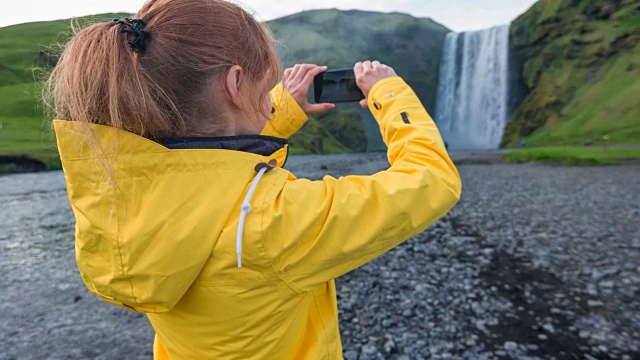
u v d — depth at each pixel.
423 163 1.33
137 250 1.13
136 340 5.43
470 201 13.07
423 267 7.12
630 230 8.82
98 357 5.04
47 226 11.66
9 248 9.54
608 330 4.89
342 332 5.10
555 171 20.58
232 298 1.20
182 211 1.14
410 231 1.25
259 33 1.34
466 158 31.20
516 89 57.94
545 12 55.16
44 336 5.55
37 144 30.95
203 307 1.23
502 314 5.38
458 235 9.04
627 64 45.50
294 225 1.16
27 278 7.68
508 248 7.98
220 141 1.20
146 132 1.17
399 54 73.31
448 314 5.44
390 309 5.64
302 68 1.80
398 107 1.51
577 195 13.40
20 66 42.50
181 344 1.34
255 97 1.31
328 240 1.18
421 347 4.71
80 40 1.20
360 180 1.27
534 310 5.45
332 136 61.81
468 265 7.14
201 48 1.19
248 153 1.21
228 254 1.15
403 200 1.22
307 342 1.46
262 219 1.15
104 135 1.14
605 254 7.35
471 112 63.16
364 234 1.19
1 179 22.94
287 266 1.17
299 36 76.69
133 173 1.14
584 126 41.75
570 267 6.83
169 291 1.16
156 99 1.15
